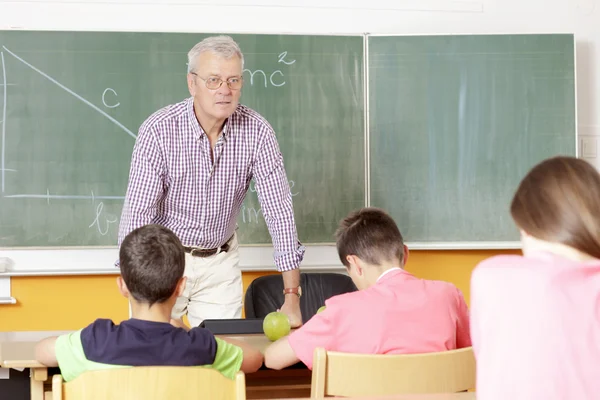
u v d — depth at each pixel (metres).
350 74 3.80
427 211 3.86
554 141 3.86
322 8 3.83
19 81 3.59
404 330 1.76
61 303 3.67
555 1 3.95
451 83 3.83
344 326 1.76
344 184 3.82
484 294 1.06
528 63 3.84
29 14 3.63
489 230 3.87
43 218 3.62
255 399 2.19
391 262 1.87
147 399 1.39
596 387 0.99
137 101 3.66
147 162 2.65
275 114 3.77
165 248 1.67
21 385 2.11
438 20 3.89
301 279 3.21
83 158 3.64
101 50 3.64
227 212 2.83
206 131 2.68
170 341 1.59
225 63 2.54
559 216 1.04
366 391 1.61
